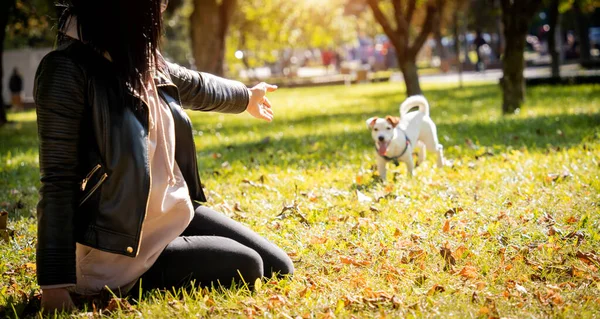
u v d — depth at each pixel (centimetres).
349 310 333
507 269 385
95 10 312
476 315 320
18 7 1942
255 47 4569
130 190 319
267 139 1099
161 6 329
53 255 317
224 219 386
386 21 1733
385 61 5222
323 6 3259
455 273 379
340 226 493
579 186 572
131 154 319
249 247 379
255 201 593
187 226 370
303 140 1094
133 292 358
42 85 313
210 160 905
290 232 488
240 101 405
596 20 4538
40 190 319
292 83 3744
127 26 315
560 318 313
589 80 2131
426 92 2497
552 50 2611
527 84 2230
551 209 505
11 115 2597
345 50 7000
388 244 442
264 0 3253
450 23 4325
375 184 650
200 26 2241
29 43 3412
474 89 2455
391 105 1972
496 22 4516
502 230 458
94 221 321
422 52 6425
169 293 347
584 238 432
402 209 536
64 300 325
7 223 539
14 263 434
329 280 381
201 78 391
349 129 1263
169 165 338
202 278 357
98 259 343
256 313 332
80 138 321
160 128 338
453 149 844
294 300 347
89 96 317
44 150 316
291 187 651
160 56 360
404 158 676
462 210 520
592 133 913
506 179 626
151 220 342
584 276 369
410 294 352
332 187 643
